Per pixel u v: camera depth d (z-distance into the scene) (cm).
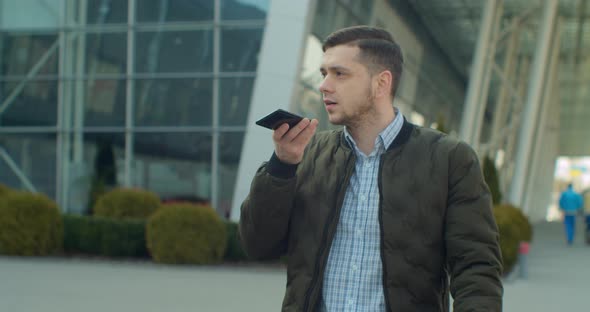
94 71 1764
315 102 1730
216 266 1311
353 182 262
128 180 1738
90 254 1428
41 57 1802
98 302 886
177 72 1694
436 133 263
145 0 1723
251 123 1616
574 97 5053
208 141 1667
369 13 2067
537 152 3275
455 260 252
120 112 1741
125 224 1380
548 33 2241
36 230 1382
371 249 255
